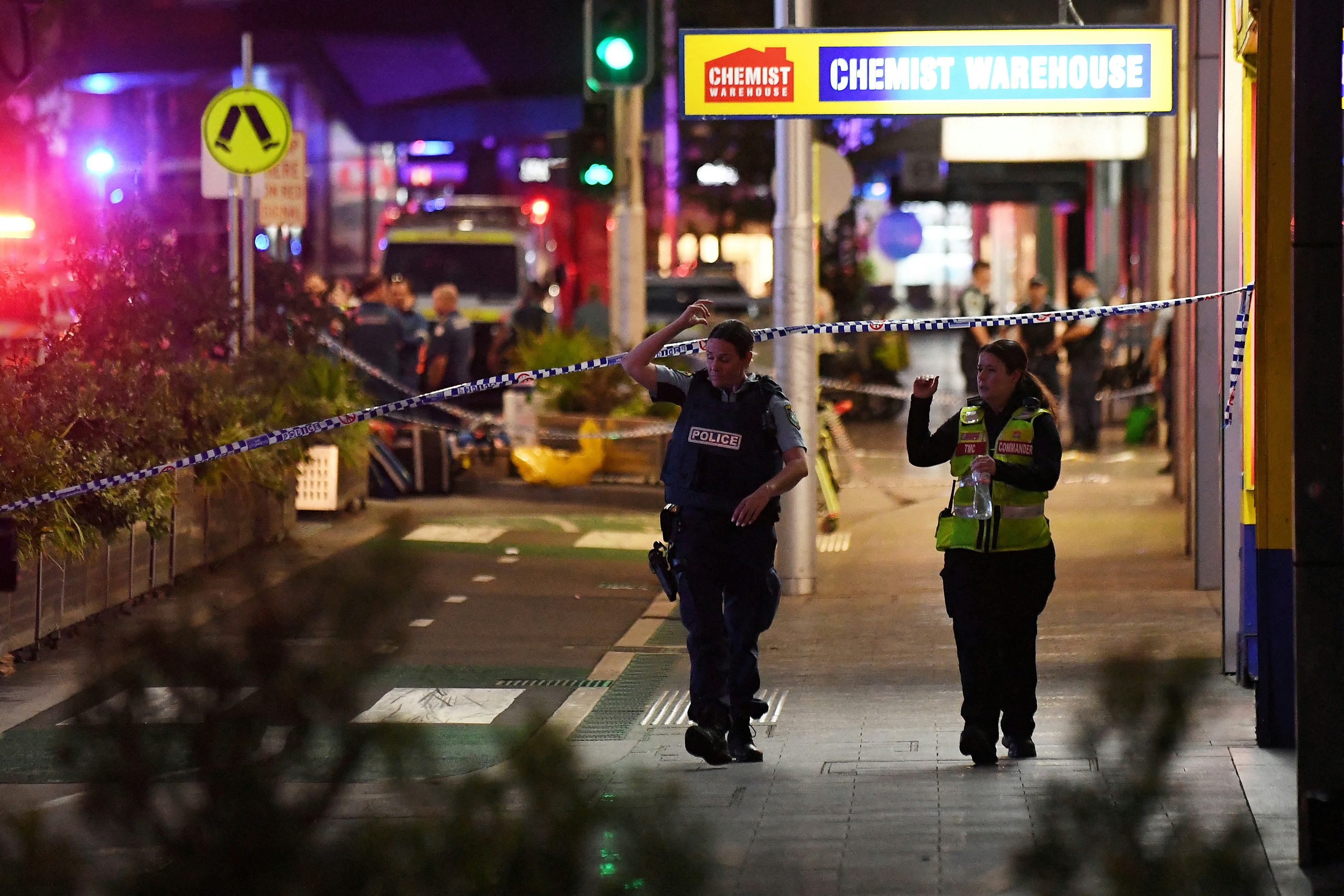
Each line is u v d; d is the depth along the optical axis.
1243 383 33.41
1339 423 20.92
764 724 32.50
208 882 14.05
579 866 14.10
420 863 14.07
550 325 88.75
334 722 14.73
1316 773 20.97
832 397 102.38
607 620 43.84
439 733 31.77
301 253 106.56
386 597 15.13
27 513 37.00
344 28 108.75
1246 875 13.61
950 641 40.88
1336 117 20.89
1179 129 61.44
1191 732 14.80
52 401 40.47
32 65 40.97
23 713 33.44
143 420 43.25
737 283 119.88
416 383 73.12
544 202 120.56
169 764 14.40
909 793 25.94
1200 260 41.12
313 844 14.27
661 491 69.50
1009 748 28.97
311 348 61.84
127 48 99.56
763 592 29.03
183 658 14.62
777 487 28.19
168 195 70.62
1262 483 28.05
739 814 24.61
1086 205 128.38
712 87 41.78
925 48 41.41
